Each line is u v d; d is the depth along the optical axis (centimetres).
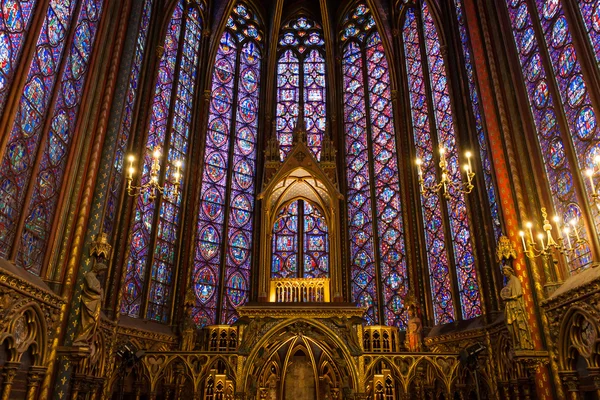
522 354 1037
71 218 1164
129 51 1448
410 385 1362
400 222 1911
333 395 1404
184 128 1981
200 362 1321
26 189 1002
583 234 1035
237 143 2159
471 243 1512
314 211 2081
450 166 1725
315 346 1466
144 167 1684
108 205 1391
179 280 1756
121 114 1364
